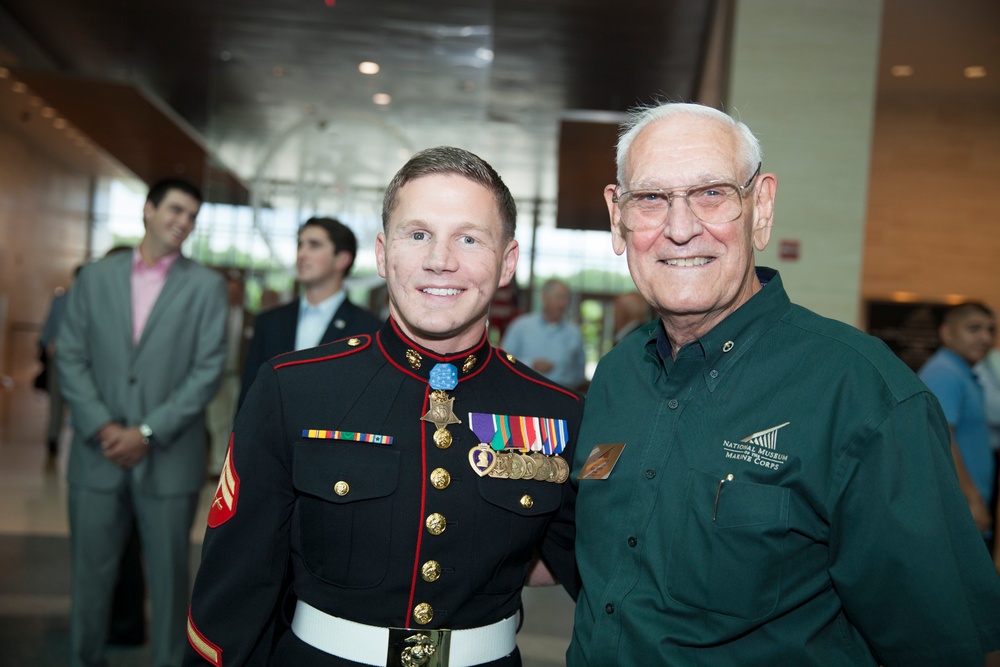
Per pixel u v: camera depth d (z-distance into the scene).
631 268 1.44
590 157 9.43
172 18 7.56
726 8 5.67
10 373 15.69
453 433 1.48
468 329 1.52
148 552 2.90
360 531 1.40
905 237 8.03
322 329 3.38
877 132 8.05
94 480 2.85
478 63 8.02
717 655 1.26
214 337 2.99
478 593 1.45
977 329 3.48
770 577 1.25
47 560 4.40
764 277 1.51
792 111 5.14
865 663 1.29
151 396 2.89
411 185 1.43
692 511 1.30
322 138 9.24
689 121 1.40
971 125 7.98
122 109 10.10
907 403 1.22
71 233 17.64
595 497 1.43
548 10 6.80
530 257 9.24
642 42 7.30
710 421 1.35
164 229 2.95
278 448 1.45
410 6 6.93
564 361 5.91
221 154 10.08
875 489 1.20
